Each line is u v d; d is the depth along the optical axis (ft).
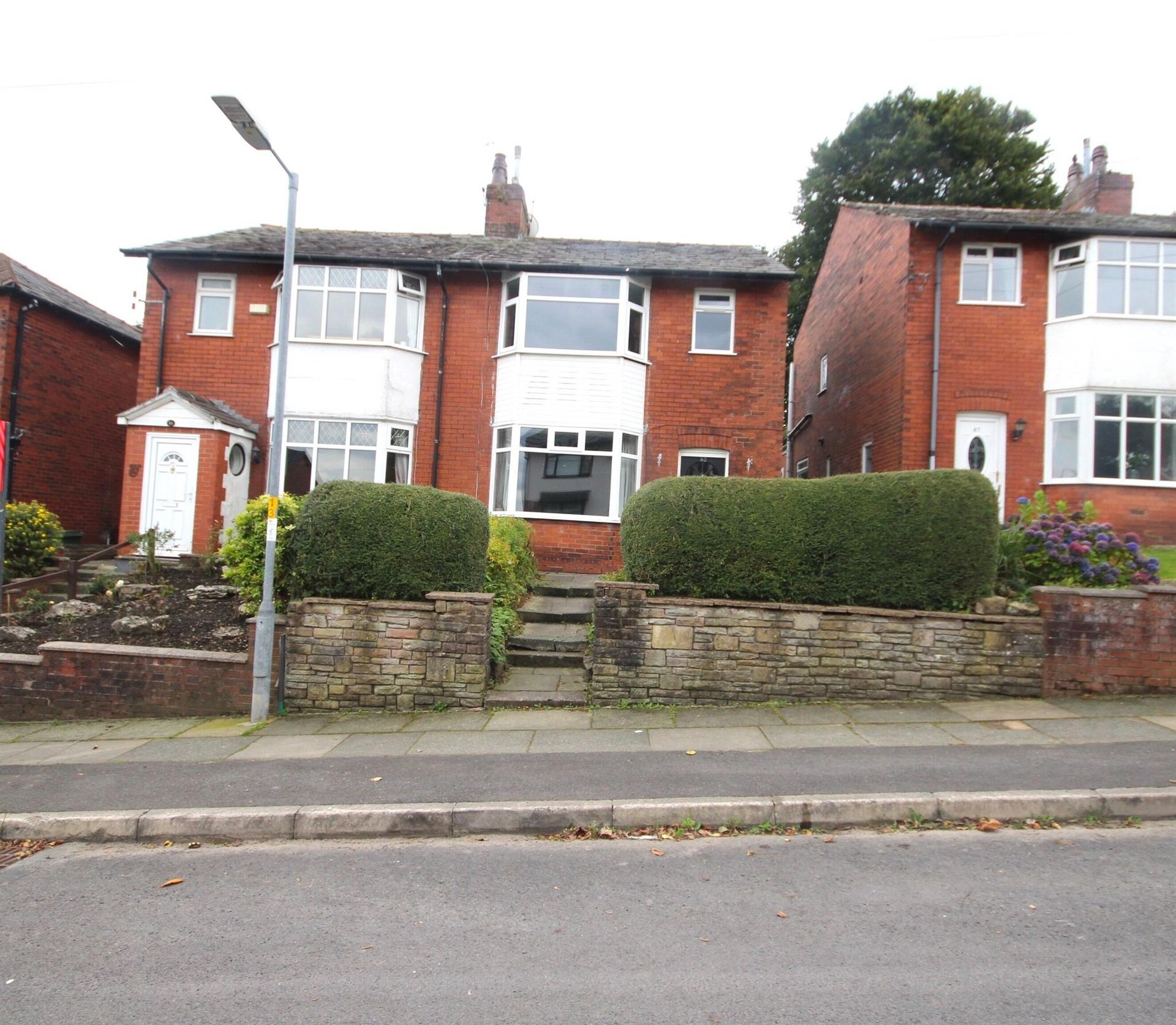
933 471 27.12
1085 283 46.06
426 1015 10.34
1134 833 16.22
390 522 27.37
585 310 48.03
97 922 13.37
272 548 26.43
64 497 53.88
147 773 20.71
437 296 49.57
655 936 12.36
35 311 50.67
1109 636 25.93
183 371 48.80
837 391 62.85
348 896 14.19
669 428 48.34
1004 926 12.37
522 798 17.88
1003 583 28.22
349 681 26.89
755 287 48.78
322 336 47.62
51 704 27.27
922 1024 9.84
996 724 23.09
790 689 26.35
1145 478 45.14
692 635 26.58
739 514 27.12
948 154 89.71
